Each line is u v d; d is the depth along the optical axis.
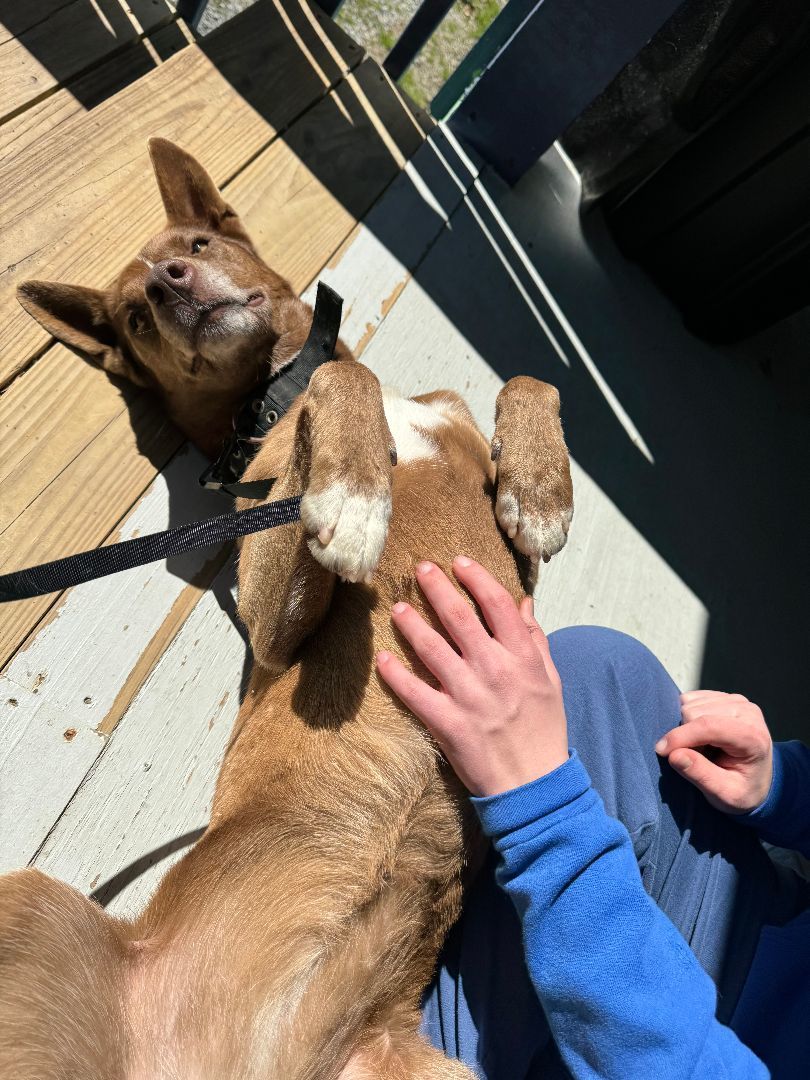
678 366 1.29
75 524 0.73
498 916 0.60
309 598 0.55
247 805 0.55
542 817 0.49
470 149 1.19
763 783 0.59
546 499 0.62
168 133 0.92
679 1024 0.46
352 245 0.98
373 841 0.53
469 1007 0.58
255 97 0.99
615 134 1.25
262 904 0.53
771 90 1.10
